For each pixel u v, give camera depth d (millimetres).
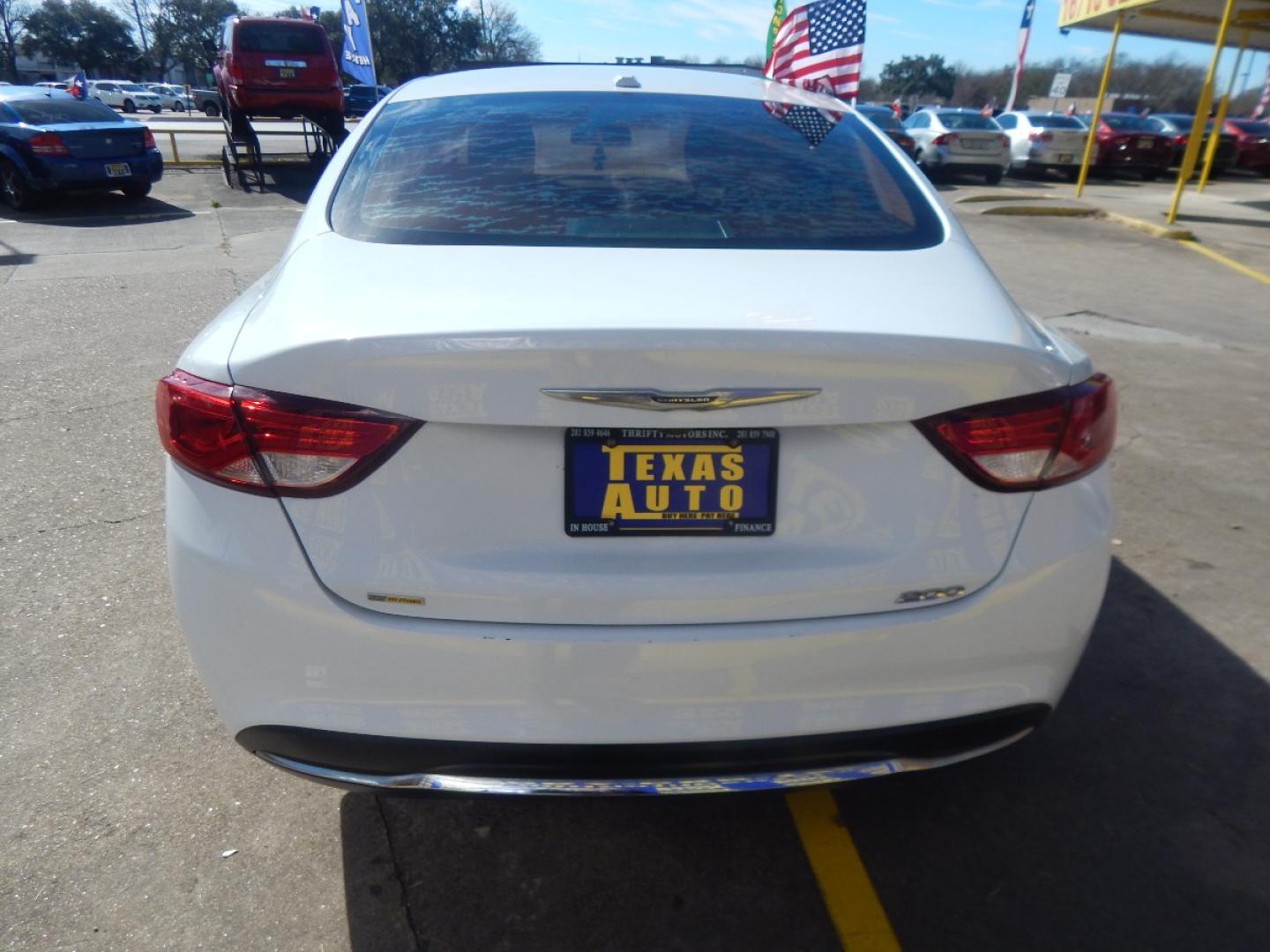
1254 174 24922
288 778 2447
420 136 2465
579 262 1897
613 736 1720
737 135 2512
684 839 2268
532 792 1763
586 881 2146
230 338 1808
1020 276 9266
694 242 2031
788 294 1788
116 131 13438
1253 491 4191
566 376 1584
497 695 1698
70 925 2010
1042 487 1771
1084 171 16812
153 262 9492
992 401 1706
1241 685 2832
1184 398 5457
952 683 1787
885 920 2045
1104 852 2223
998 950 1972
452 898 2098
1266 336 7074
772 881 2148
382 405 1621
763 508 1691
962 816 2332
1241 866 2184
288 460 1651
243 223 12344
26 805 2336
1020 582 1766
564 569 1674
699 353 1581
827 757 1788
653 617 1687
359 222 2133
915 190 2361
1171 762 2510
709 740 1733
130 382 5539
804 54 5688
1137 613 3205
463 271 1854
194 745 2561
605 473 1656
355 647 1685
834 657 1720
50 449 4527
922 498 1715
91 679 2826
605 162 2336
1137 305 8078
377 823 2305
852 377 1631
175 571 1757
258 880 2135
